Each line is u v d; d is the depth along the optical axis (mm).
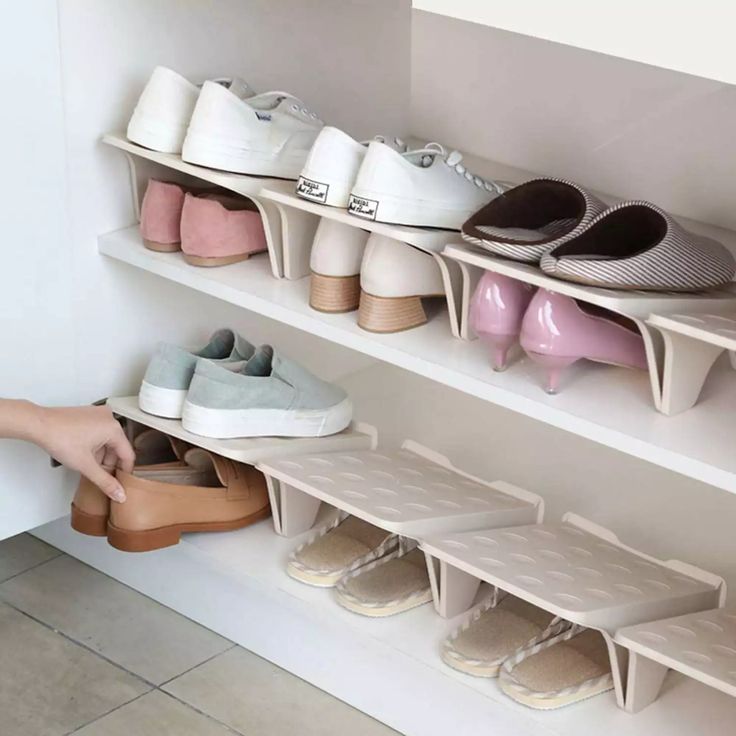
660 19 1004
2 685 1452
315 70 1737
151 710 1428
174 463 1552
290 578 1447
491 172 1791
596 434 1197
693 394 1230
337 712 1444
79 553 1693
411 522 1351
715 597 1344
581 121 1676
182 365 1502
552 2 1054
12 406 1390
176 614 1604
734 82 976
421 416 1800
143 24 1498
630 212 1240
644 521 1574
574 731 1234
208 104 1406
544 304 1198
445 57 1791
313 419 1521
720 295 1250
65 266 1516
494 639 1336
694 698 1291
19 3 1362
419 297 1372
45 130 1437
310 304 1412
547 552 1352
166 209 1495
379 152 1272
